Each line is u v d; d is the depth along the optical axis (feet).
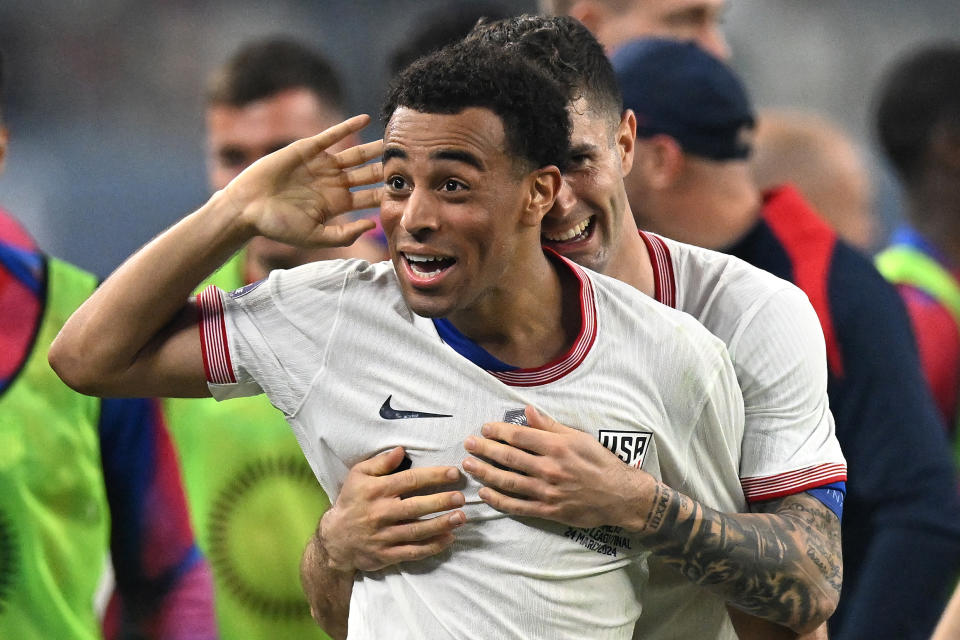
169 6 119.96
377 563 26.30
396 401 26.40
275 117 47.14
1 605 37.09
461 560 26.13
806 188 62.85
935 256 50.83
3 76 44.68
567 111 25.66
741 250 40.98
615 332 26.45
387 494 26.02
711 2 53.88
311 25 119.96
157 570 39.99
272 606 41.96
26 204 114.01
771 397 28.43
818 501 28.25
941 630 30.83
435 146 24.12
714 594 28.45
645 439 26.43
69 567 38.04
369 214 53.88
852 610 39.34
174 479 40.22
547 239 29.30
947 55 52.70
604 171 28.94
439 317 25.03
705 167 40.50
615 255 29.73
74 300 39.22
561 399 25.99
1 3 116.98
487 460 26.03
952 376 48.34
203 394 28.14
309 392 26.91
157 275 26.71
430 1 119.24
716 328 29.01
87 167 116.26
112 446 39.40
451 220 24.26
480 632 25.90
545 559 25.88
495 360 26.25
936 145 51.60
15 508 37.22
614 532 26.50
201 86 120.06
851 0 122.42
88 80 118.83
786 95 121.80
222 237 26.78
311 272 27.58
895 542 38.60
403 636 26.35
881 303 40.06
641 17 53.06
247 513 41.91
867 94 121.49
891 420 39.01
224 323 27.37
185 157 118.73
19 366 38.01
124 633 41.93
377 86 119.85
